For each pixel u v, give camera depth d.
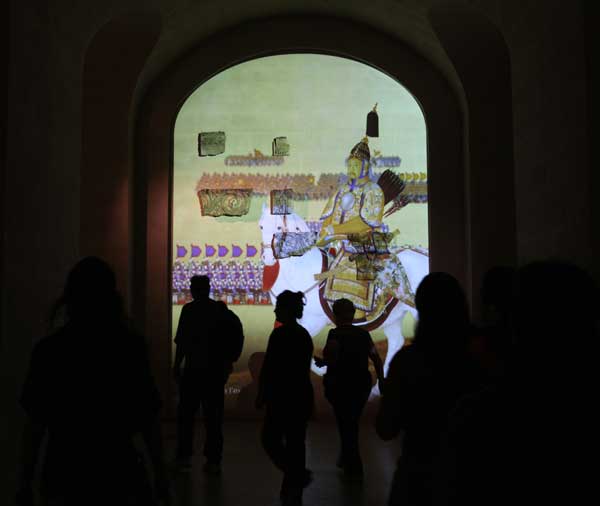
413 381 3.03
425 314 3.07
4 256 5.74
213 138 11.14
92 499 2.84
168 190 10.71
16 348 5.96
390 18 10.15
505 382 1.90
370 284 10.86
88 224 10.16
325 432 9.78
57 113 7.09
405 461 3.04
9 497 5.77
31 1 6.33
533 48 7.09
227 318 7.25
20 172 6.10
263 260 10.98
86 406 2.92
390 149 11.03
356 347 7.00
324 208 11.02
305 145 11.10
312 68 11.19
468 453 1.87
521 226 7.58
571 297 1.85
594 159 5.59
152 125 10.76
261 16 10.75
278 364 5.89
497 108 9.87
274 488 6.52
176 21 9.71
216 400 7.20
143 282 10.54
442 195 10.45
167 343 10.50
